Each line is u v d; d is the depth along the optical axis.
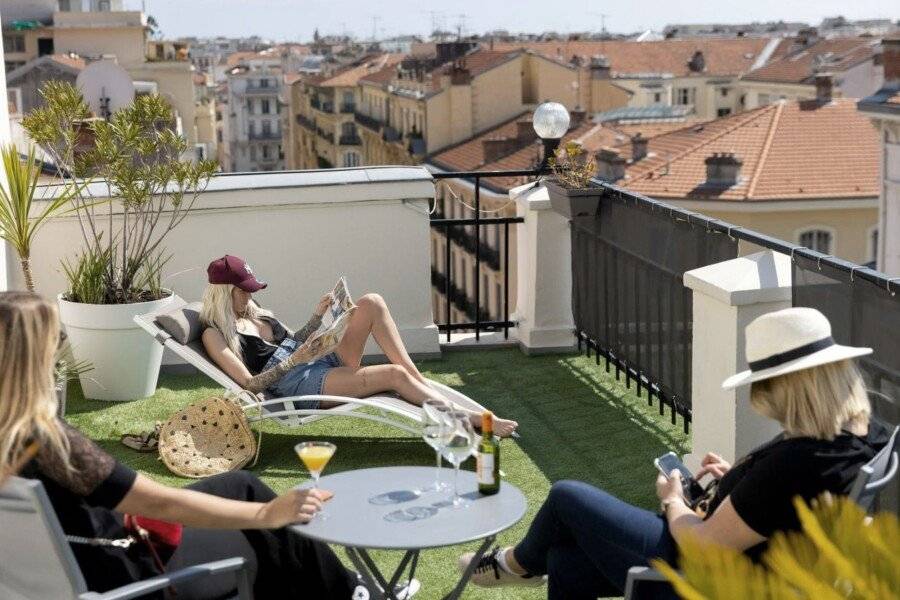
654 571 2.87
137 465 5.55
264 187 7.27
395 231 7.45
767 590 1.62
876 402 3.82
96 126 6.48
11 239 6.36
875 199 36.38
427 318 7.52
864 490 2.71
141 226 7.19
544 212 7.39
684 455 5.39
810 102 40.34
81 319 6.43
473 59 63.50
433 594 4.12
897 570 1.59
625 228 6.41
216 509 3.01
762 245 4.67
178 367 7.23
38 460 2.77
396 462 5.59
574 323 7.51
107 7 66.31
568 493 3.32
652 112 53.41
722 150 39.03
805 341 2.89
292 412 5.45
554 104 7.62
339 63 113.12
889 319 3.72
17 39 59.72
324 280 7.43
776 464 2.85
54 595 2.74
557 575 3.42
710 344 4.93
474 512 3.29
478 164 49.75
